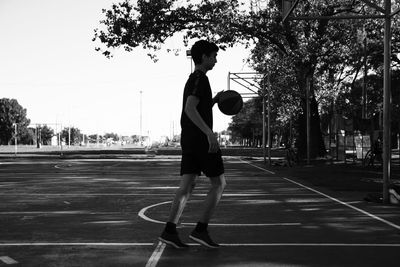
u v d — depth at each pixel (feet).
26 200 34.24
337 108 121.29
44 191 40.78
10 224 23.95
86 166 85.35
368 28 92.53
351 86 126.82
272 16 90.33
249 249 18.12
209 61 17.92
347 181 49.67
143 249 18.21
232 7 93.97
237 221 24.72
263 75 106.11
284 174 62.28
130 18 94.07
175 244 18.06
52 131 473.67
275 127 215.10
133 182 50.06
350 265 15.89
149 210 29.04
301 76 88.28
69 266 15.84
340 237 20.47
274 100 108.68
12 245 19.04
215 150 17.17
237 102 19.02
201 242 18.19
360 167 75.36
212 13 93.35
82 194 38.32
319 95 114.52
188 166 17.72
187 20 94.38
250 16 93.15
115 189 42.45
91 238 20.36
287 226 23.20
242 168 78.13
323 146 100.48
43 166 85.61
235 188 43.24
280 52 99.25
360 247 18.56
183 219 25.30
